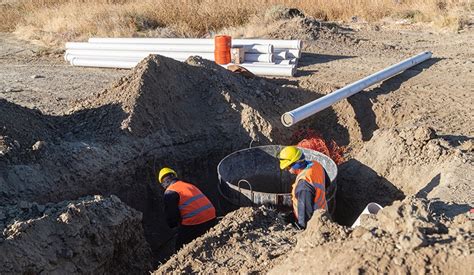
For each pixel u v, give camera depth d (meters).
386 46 14.62
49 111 10.20
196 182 8.77
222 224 5.96
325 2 19.67
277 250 5.35
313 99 10.47
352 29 17.61
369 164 8.13
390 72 10.91
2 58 15.77
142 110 8.37
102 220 5.78
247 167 8.20
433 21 17.53
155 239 7.82
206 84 9.55
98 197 6.06
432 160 7.44
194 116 9.13
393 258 3.74
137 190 7.88
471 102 9.96
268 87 10.32
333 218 7.65
